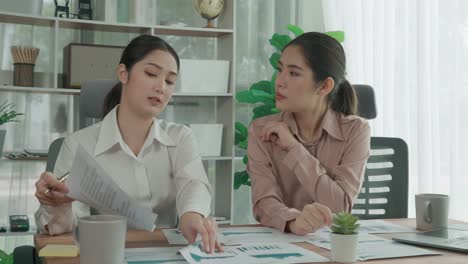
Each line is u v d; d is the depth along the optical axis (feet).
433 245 4.14
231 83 11.64
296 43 5.76
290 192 5.98
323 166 5.96
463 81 9.27
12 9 10.18
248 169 5.95
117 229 3.40
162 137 5.42
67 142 5.32
